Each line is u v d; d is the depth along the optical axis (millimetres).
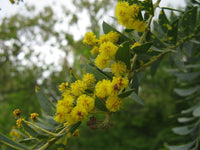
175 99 537
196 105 252
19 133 147
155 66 177
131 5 126
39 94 146
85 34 138
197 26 155
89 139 673
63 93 121
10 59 428
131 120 699
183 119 273
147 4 122
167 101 563
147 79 604
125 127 729
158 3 140
